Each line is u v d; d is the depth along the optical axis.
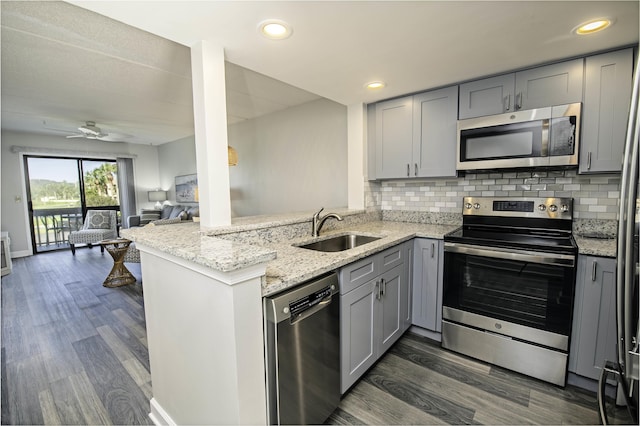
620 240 0.88
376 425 1.51
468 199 2.47
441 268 2.21
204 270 1.09
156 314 1.50
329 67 2.02
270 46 1.71
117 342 2.36
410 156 2.60
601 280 1.65
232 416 1.07
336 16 1.42
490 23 1.50
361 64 1.97
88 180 6.47
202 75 1.62
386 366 1.99
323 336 1.40
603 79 1.79
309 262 1.43
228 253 1.07
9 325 2.67
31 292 3.54
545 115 1.91
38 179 5.82
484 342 2.00
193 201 6.22
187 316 1.25
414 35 1.61
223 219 1.71
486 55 1.85
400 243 2.14
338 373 1.52
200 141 1.68
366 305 1.76
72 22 1.86
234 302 1.00
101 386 1.84
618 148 1.77
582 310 1.71
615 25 1.51
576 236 2.04
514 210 2.26
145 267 1.55
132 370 2.00
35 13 1.76
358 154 2.88
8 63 2.45
